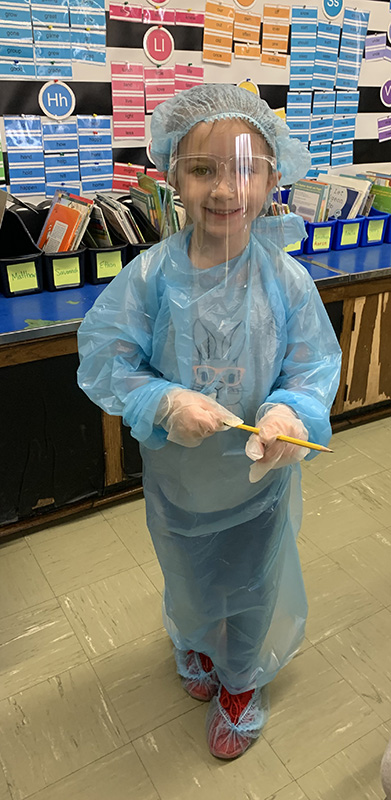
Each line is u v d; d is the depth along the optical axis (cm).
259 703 136
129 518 200
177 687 143
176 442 95
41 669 147
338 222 239
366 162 282
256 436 92
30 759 128
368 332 236
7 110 190
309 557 183
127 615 162
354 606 165
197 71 218
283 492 114
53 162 204
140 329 102
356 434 251
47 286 191
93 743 131
